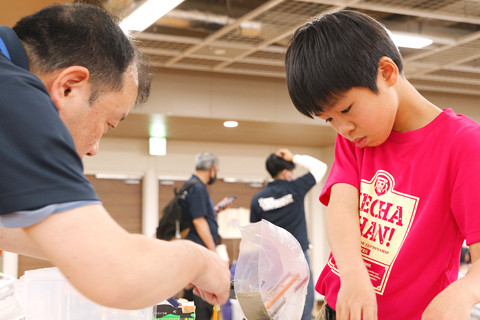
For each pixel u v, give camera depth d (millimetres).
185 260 726
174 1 3463
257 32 4074
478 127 979
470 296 804
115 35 807
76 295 998
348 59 940
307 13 3672
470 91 6074
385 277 1022
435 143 1009
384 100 965
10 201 593
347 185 1163
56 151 619
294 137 6602
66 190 608
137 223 6504
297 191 3307
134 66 855
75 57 755
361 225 1110
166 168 6629
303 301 927
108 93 799
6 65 682
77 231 607
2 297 961
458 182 944
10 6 2861
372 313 850
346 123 987
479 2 3525
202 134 6348
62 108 760
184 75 5398
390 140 1095
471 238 909
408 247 995
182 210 3436
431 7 3617
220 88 5516
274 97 5699
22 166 598
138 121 5539
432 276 981
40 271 1003
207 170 3754
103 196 6355
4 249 1066
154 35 4148
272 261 892
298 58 1011
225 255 5762
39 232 609
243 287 869
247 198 6988
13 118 616
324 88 960
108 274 618
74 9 796
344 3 3514
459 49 4547
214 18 3771
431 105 1055
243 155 7027
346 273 952
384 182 1084
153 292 661
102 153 6363
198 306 2875
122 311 1007
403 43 4406
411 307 991
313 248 7184
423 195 1007
